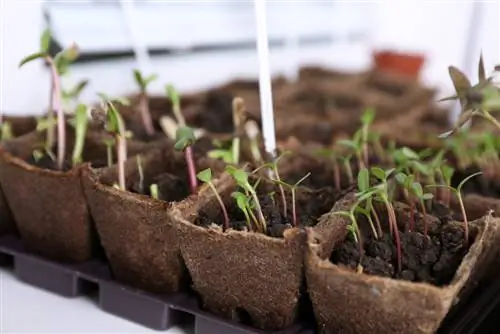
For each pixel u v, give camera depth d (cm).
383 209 33
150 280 35
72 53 40
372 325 29
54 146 43
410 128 63
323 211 35
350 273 28
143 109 48
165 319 34
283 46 91
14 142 41
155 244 34
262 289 31
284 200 35
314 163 41
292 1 89
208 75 81
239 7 81
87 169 35
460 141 44
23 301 37
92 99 62
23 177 36
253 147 41
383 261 30
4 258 40
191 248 32
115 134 36
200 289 33
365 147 43
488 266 33
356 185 36
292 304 31
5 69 47
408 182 32
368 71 87
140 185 37
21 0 46
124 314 35
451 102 75
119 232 34
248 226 32
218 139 44
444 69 103
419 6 104
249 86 73
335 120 64
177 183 38
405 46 108
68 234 37
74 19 58
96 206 35
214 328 33
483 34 58
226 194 35
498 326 33
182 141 35
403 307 28
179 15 71
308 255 29
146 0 66
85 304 37
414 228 32
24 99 49
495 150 42
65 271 37
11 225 41
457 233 31
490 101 34
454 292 27
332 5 102
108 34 61
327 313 30
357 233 31
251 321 33
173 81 76
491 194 40
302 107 70
